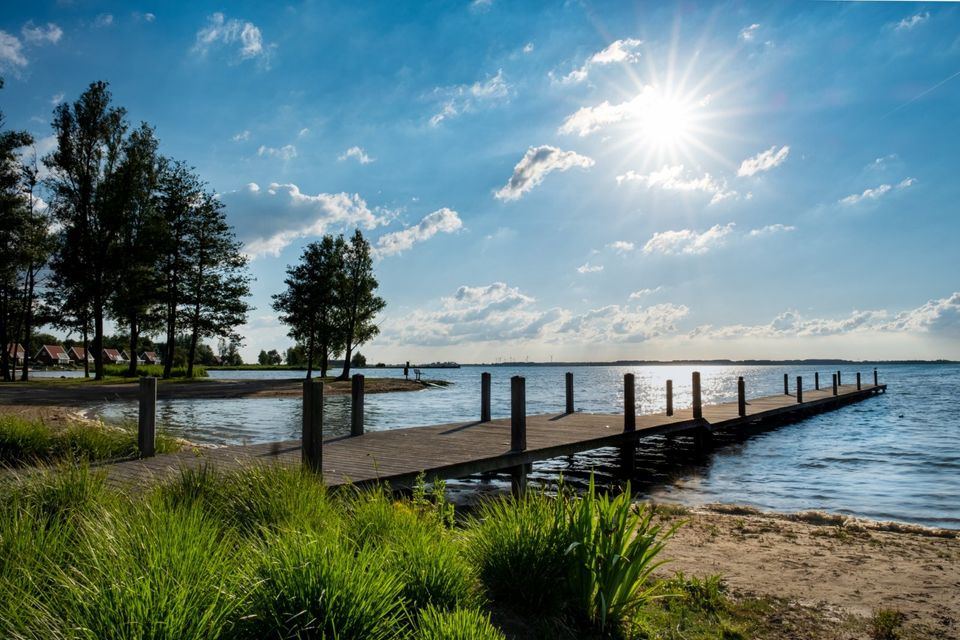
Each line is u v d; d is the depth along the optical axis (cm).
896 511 895
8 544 303
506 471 1200
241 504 443
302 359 5497
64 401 2258
